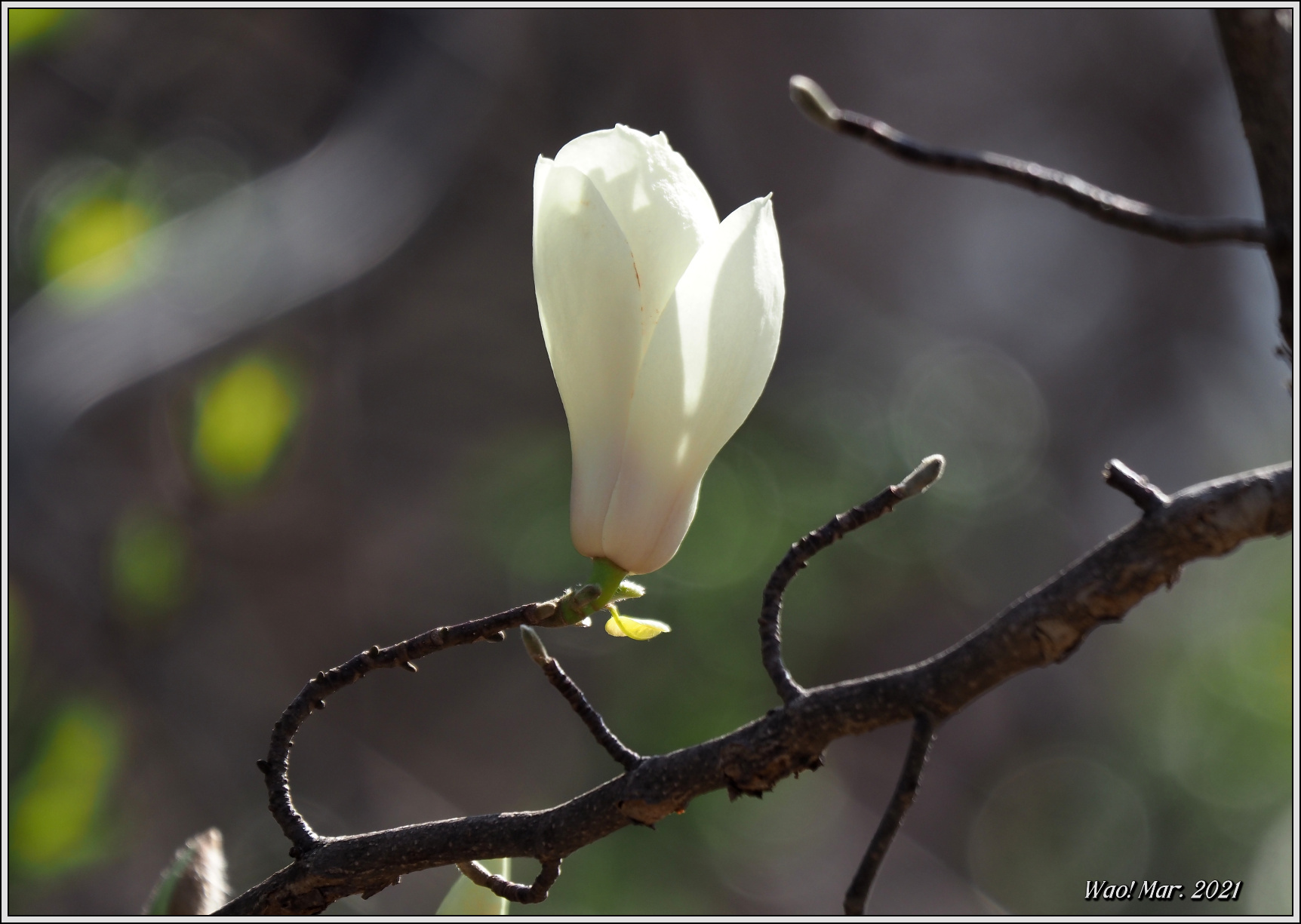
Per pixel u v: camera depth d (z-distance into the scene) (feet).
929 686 4.00
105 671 5.14
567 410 4.15
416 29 7.54
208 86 9.56
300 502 10.53
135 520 5.23
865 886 3.97
